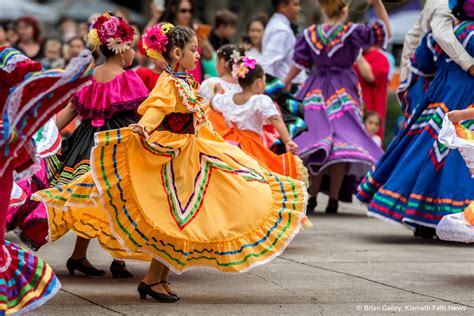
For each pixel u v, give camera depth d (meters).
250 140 12.81
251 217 9.28
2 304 7.57
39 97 7.50
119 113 10.77
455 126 10.30
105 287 9.92
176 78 9.24
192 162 9.29
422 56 13.55
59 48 22.41
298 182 9.73
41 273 7.87
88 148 10.70
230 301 9.32
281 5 17.77
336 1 16.34
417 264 11.48
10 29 22.47
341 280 10.43
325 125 16.41
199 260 9.08
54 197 9.44
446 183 12.96
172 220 8.98
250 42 18.52
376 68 18.98
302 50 16.72
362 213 17.11
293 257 11.96
